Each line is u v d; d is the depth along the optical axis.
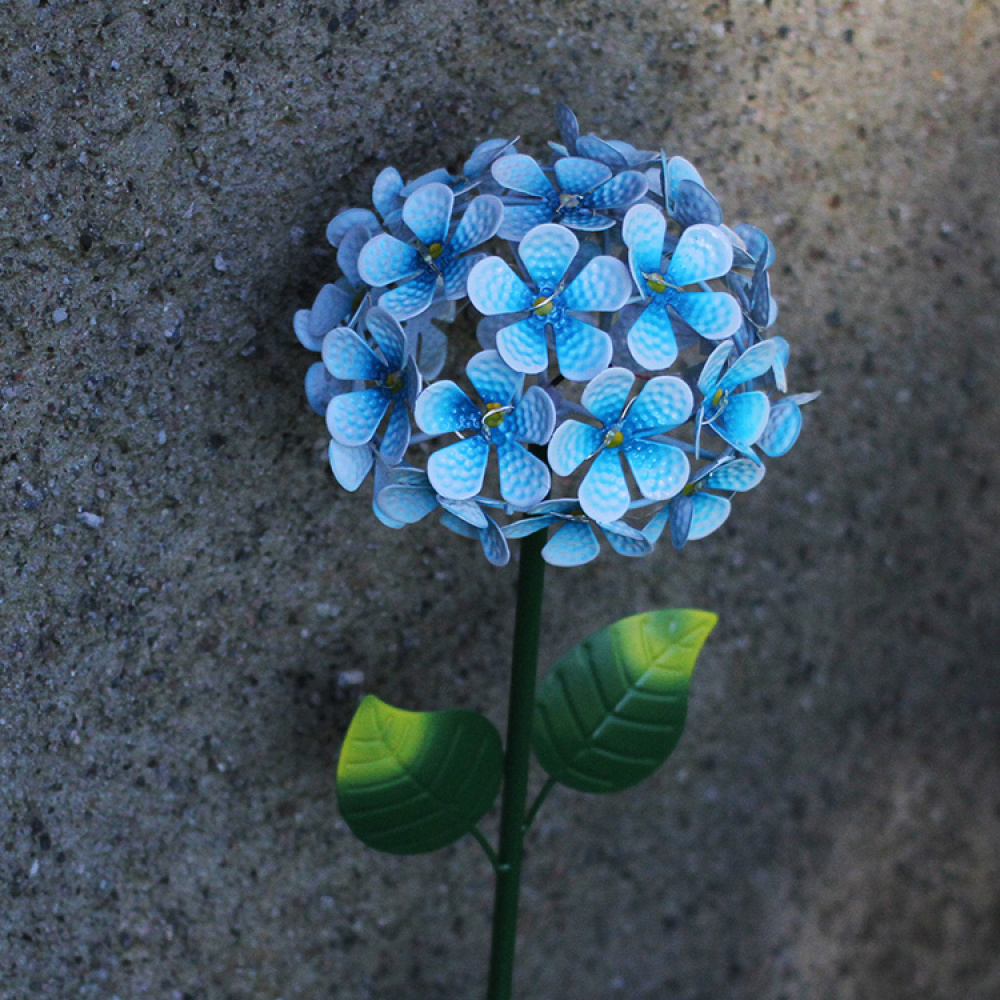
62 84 0.67
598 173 0.63
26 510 0.69
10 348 0.68
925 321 0.78
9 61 0.67
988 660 0.84
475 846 0.77
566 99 0.71
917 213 0.77
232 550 0.71
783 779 0.81
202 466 0.70
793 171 0.74
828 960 0.86
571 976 0.80
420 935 0.77
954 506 0.81
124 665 0.71
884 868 0.85
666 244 0.64
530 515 0.62
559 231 0.61
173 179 0.68
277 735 0.73
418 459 0.72
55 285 0.68
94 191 0.68
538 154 0.71
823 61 0.73
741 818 0.81
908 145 0.76
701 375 0.61
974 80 0.76
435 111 0.70
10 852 0.70
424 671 0.75
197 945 0.73
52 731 0.70
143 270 0.68
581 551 0.63
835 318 0.77
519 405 0.61
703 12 0.72
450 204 0.62
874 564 0.80
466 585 0.74
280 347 0.70
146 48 0.67
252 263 0.69
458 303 0.70
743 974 0.83
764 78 0.73
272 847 0.74
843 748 0.82
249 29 0.68
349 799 0.67
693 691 0.79
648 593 0.77
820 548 0.79
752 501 0.77
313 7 0.68
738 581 0.78
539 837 0.78
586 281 0.61
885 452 0.79
